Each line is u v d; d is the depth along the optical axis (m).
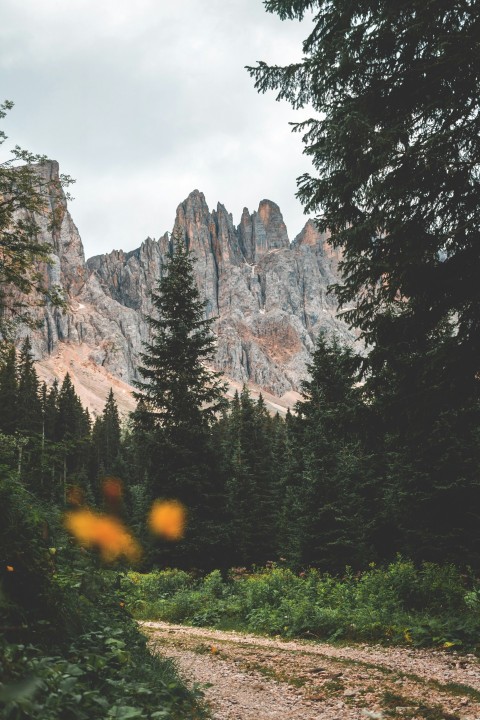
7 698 2.41
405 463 16.22
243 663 7.74
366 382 9.85
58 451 5.38
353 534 19.30
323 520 19.78
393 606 10.57
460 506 15.61
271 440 52.03
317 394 26.27
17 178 16.92
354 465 20.70
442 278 8.56
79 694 3.33
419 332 9.26
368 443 10.28
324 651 8.69
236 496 36.56
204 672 7.18
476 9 7.29
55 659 3.90
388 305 9.60
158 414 22.34
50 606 4.57
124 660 4.65
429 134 8.51
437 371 8.77
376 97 8.67
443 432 14.67
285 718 4.93
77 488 5.44
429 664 7.32
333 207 9.66
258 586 14.16
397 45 8.43
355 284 9.38
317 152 8.98
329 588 12.94
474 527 15.48
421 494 15.75
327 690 5.98
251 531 36.66
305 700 5.62
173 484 21.16
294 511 21.61
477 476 15.38
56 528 5.23
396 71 8.77
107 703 3.36
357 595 11.55
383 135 8.01
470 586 11.86
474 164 8.00
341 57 8.28
